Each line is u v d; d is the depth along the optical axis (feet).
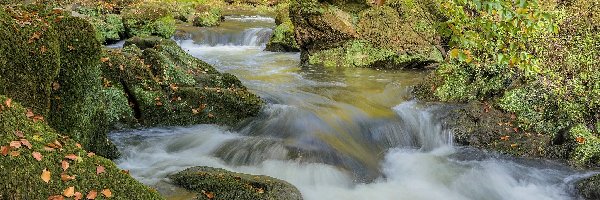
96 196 12.07
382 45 43.04
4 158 11.51
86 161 12.79
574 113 25.22
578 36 29.40
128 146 22.88
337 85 35.94
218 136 25.00
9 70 15.05
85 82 18.42
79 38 18.06
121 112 24.39
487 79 29.58
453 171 23.32
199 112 26.37
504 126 26.08
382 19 43.52
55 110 17.25
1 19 15.44
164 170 19.81
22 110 13.64
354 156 24.20
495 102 27.99
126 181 12.97
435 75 32.53
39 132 13.00
